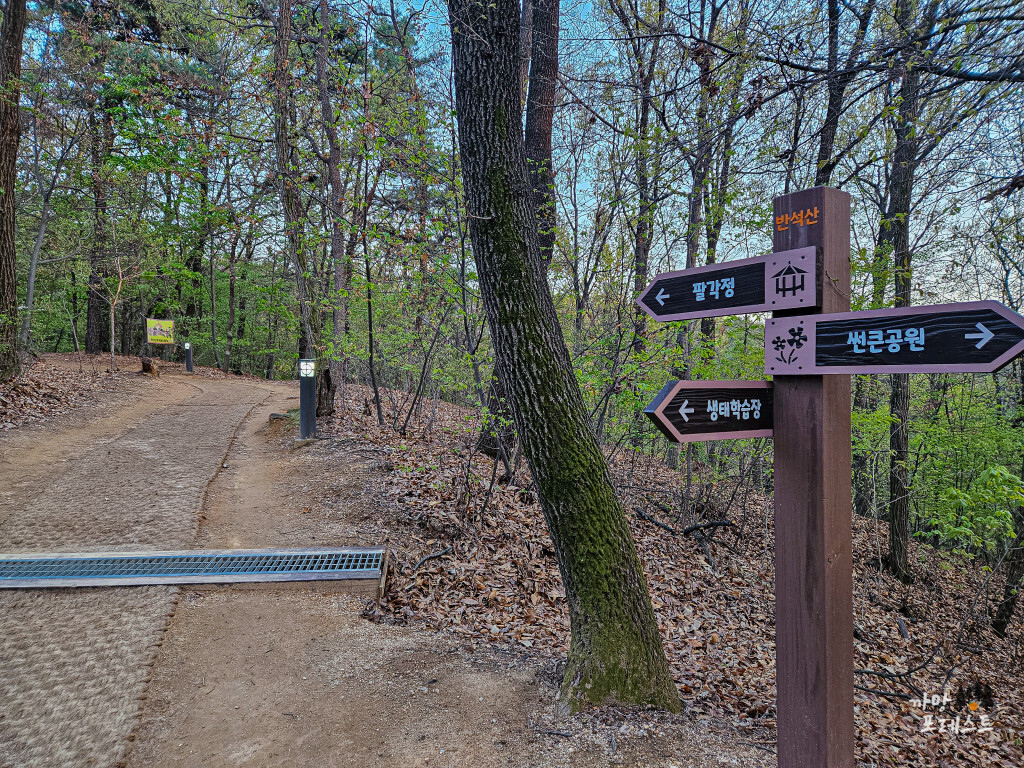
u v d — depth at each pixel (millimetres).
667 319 2520
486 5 3209
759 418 2139
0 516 5543
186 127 7512
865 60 3799
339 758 2797
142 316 21891
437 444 9195
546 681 3482
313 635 4059
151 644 3727
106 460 7828
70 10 13992
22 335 14281
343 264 9516
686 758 2688
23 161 14820
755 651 5262
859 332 1851
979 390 10688
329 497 6902
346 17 6988
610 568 3203
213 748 2879
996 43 3227
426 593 4922
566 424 3264
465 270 6312
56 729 2924
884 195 9414
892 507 9289
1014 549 8383
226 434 10109
